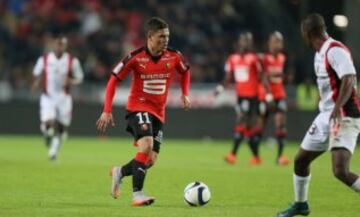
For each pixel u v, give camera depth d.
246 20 104.94
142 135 31.28
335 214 30.53
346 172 26.66
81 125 92.94
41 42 101.56
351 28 84.62
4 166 51.19
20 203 32.66
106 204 32.62
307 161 27.72
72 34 102.75
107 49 100.69
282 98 58.47
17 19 104.25
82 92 93.19
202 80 97.06
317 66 27.48
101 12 105.19
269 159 63.88
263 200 34.88
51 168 50.12
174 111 91.38
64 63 58.09
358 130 27.02
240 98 57.81
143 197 31.39
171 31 102.81
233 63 58.91
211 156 65.25
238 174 47.91
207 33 104.50
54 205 32.12
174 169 51.00
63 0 105.69
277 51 59.06
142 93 31.89
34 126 93.56
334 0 84.38
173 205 32.56
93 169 49.78
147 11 106.12
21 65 98.88
